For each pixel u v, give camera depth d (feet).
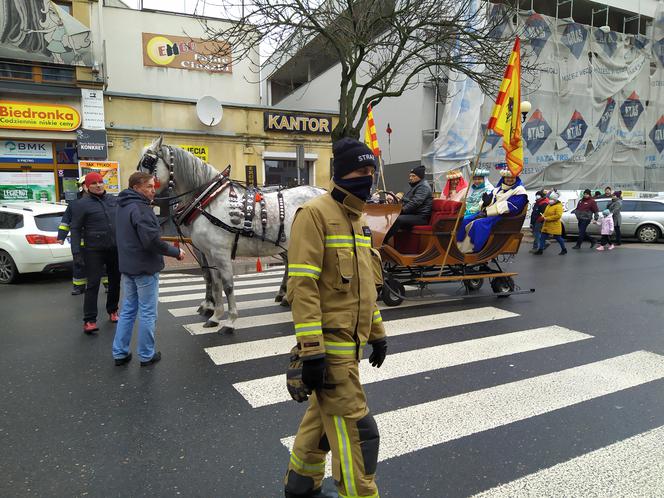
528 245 56.08
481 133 66.80
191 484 9.04
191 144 52.54
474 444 10.42
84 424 11.45
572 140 72.08
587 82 72.28
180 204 18.65
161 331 19.33
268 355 16.31
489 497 8.56
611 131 76.07
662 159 82.69
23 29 44.21
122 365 15.48
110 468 9.59
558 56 68.95
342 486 6.84
